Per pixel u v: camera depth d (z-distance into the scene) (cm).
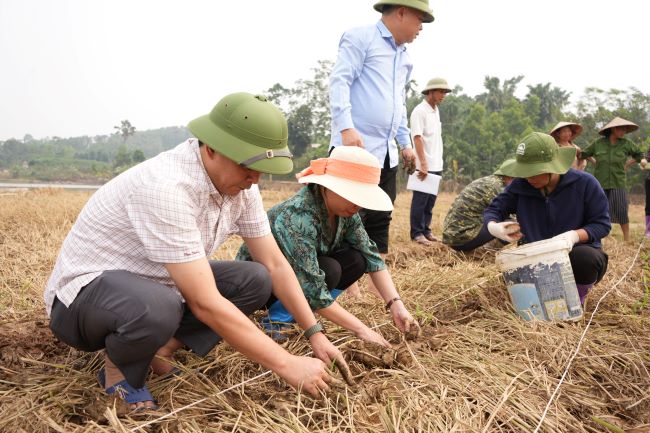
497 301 419
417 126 705
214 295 229
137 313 229
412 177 711
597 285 479
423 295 427
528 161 382
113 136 19200
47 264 543
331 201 303
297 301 281
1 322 348
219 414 247
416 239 711
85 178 9044
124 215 235
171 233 225
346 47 452
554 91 6294
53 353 306
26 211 950
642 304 419
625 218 815
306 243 303
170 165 234
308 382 240
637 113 3306
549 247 365
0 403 251
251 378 272
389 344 314
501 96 6128
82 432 222
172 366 279
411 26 450
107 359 250
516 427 250
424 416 247
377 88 457
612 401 288
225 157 229
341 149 298
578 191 394
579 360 321
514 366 304
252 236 280
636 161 821
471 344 335
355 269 347
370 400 263
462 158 4400
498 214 421
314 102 5188
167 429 230
